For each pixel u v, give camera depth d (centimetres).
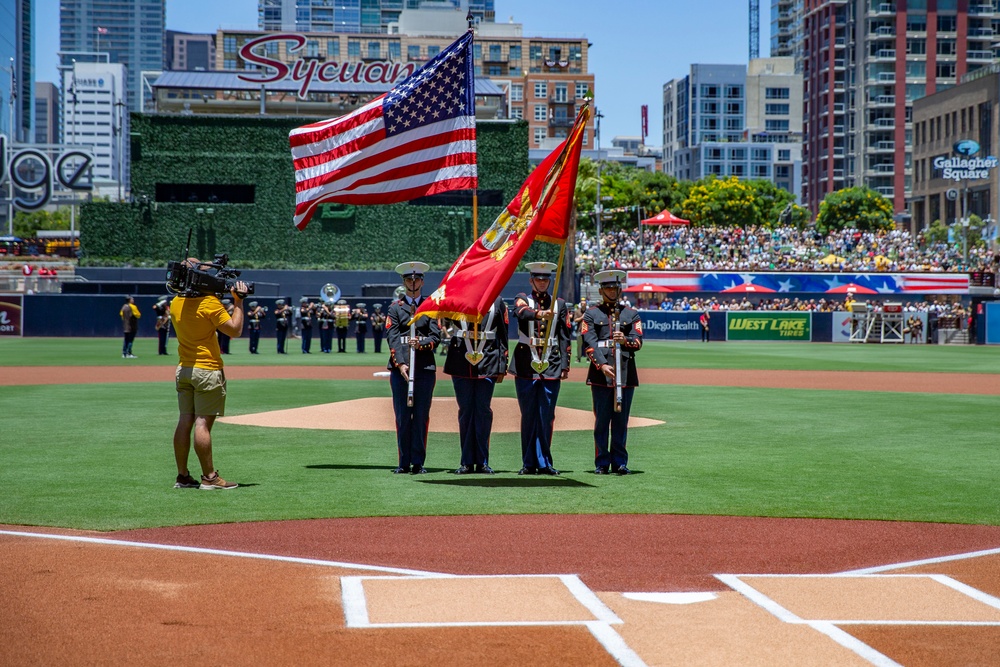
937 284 7250
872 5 15112
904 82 15088
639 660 554
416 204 7412
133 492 1068
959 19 15025
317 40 16238
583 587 705
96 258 7181
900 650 574
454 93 1502
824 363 3900
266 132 7312
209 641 583
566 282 6250
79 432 1590
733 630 609
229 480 1154
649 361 3984
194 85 7425
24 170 8544
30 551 800
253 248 7319
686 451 1421
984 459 1351
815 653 568
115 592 682
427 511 978
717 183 13300
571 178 1177
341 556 795
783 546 840
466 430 1212
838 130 16125
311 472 1215
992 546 844
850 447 1470
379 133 1501
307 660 552
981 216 11662
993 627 618
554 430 1659
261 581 715
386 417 1780
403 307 1209
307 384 2647
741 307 6794
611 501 1036
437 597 677
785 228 9294
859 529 909
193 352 1076
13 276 6919
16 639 585
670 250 8494
